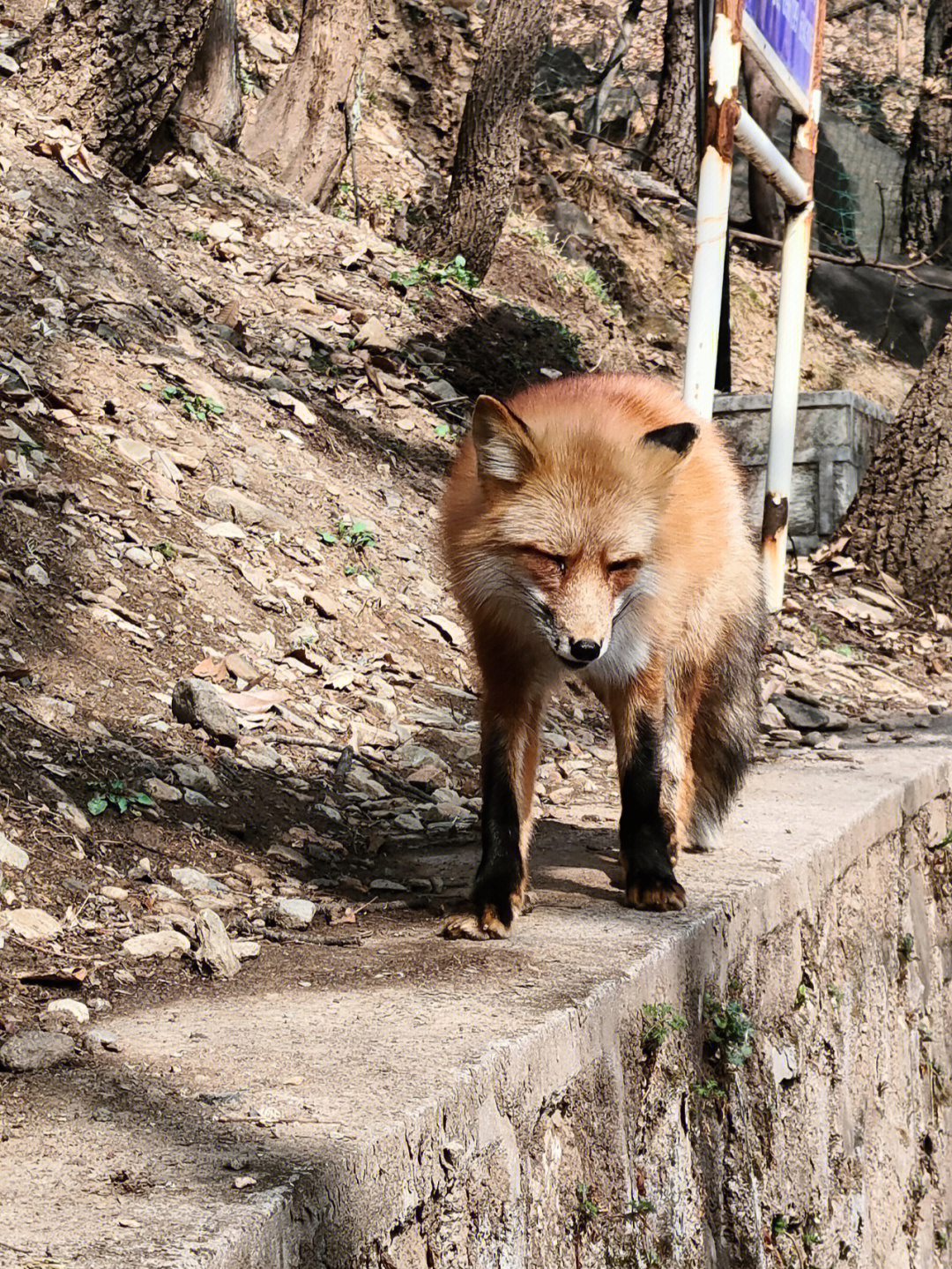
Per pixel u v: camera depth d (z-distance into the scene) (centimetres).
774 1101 380
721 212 679
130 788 394
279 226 1030
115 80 909
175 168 997
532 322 1134
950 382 982
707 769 436
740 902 369
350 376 877
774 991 396
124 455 607
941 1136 574
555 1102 264
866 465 1066
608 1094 285
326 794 455
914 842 582
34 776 371
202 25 928
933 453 974
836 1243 423
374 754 505
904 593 966
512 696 356
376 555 666
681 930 332
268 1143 201
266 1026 259
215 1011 271
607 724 650
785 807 502
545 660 362
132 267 823
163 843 372
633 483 336
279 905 352
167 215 941
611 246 1491
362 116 1476
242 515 618
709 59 672
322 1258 191
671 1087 316
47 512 527
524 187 1504
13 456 545
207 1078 230
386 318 991
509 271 1304
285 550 616
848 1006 461
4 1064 233
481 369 1013
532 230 1411
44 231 786
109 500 564
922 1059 562
